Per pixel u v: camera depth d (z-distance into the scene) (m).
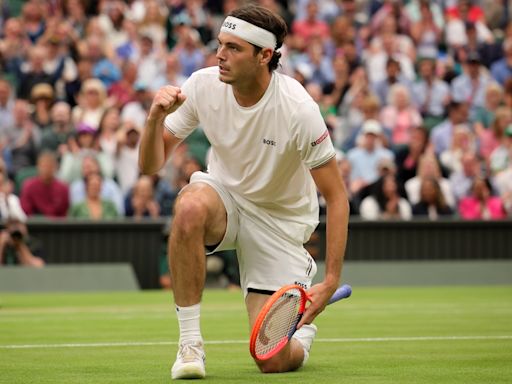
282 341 9.76
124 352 12.66
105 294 26.41
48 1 35.16
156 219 28.14
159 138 10.02
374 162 31.33
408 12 39.66
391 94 34.97
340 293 10.42
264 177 10.27
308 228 10.65
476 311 20.31
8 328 16.39
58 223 27.34
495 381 9.89
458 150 33.16
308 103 9.95
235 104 10.15
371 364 11.33
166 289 28.20
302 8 39.06
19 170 29.58
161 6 36.38
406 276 29.80
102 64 33.41
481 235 30.56
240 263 10.68
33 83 32.53
